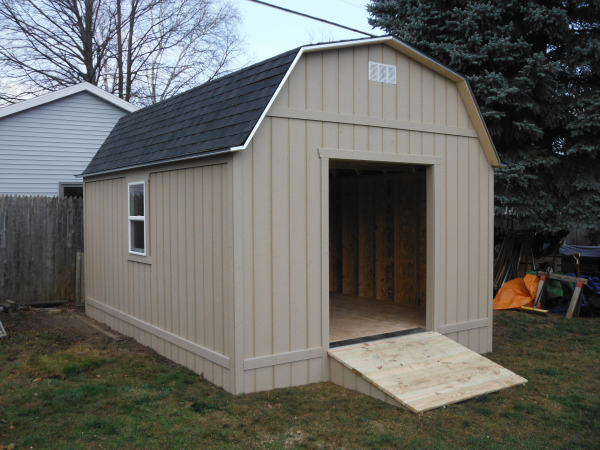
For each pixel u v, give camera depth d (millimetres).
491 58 11234
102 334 8008
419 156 6551
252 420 4629
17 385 5422
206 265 5660
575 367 6562
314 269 5723
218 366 5496
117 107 13953
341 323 7215
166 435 4277
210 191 5535
